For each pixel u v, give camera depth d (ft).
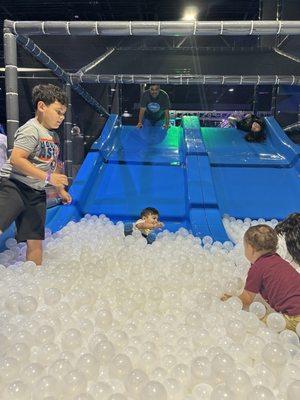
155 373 4.67
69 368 4.67
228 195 16.30
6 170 9.05
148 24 11.29
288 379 4.71
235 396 4.27
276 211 15.34
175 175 18.04
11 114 11.48
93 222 13.89
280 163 18.62
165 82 21.42
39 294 7.41
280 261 7.04
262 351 5.07
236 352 5.25
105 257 9.38
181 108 49.70
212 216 13.62
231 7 36.11
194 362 4.75
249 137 21.89
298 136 24.62
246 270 8.74
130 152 20.45
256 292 7.03
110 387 4.41
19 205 8.96
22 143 8.71
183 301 7.25
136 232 12.51
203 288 7.88
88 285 7.73
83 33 11.57
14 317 6.35
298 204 15.71
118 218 15.21
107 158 19.57
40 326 5.82
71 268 8.39
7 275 8.20
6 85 11.44
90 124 33.14
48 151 9.32
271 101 31.12
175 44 30.45
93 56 29.45
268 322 6.08
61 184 8.86
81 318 6.28
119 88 33.04
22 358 5.02
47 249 10.60
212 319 6.15
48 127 9.35
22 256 10.44
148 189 17.02
